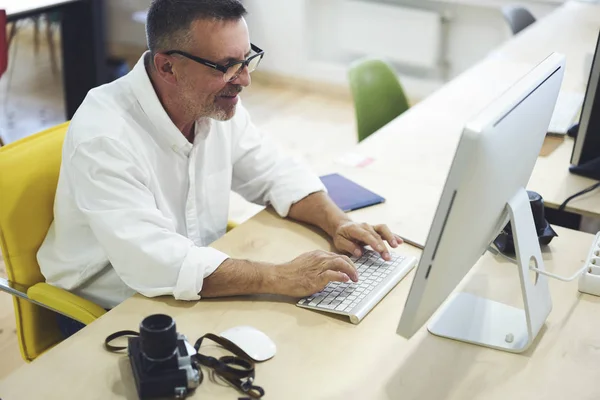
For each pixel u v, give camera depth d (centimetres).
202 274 146
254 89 508
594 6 374
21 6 332
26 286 171
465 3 444
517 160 122
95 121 155
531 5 429
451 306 147
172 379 119
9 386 123
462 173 105
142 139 161
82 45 388
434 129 235
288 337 138
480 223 119
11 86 491
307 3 485
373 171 206
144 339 117
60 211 164
